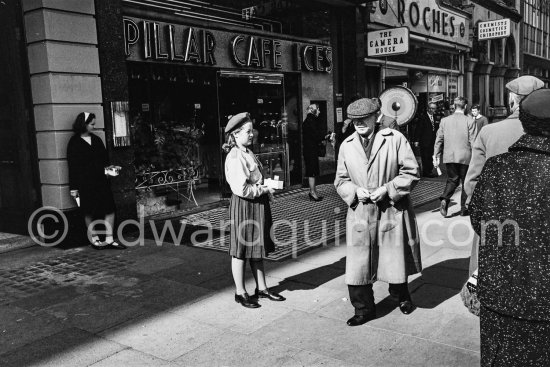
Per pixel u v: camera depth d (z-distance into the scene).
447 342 3.68
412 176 3.90
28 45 6.59
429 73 17.25
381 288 4.83
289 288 4.95
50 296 4.95
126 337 3.97
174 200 8.86
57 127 6.54
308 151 9.50
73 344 3.87
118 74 7.23
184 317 4.32
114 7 7.12
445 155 7.69
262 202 4.50
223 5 10.22
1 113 7.18
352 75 12.04
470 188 3.73
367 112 3.86
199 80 9.06
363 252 3.96
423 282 4.98
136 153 8.42
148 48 7.96
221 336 3.92
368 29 13.00
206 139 9.83
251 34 9.92
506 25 19.12
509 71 25.34
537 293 2.07
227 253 6.29
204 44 8.88
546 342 2.08
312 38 12.13
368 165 3.95
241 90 9.87
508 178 2.20
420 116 12.42
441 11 17.41
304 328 4.01
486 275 2.24
